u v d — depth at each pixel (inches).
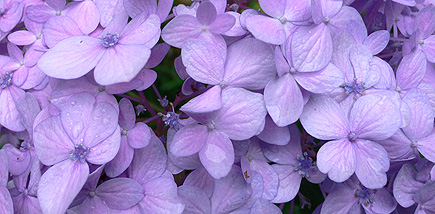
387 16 13.5
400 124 12.2
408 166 12.5
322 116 12.3
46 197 11.4
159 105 14.0
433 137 12.7
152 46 11.9
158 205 11.9
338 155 12.1
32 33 13.3
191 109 11.4
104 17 13.0
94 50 12.0
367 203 12.8
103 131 11.8
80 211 11.9
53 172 11.6
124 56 11.6
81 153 11.6
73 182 11.5
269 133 12.4
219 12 12.6
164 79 14.4
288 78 12.1
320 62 12.1
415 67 12.9
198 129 12.0
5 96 13.1
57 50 12.0
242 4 14.4
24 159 12.7
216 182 12.4
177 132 11.9
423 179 12.5
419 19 13.5
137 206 12.0
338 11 12.5
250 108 11.9
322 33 12.2
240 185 12.4
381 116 12.2
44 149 11.7
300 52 12.1
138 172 12.2
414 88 12.7
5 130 13.8
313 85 12.0
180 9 12.8
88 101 11.9
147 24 12.0
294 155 13.1
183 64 12.2
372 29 14.2
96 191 11.9
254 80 12.1
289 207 14.6
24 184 12.5
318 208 13.3
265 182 12.9
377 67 12.7
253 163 12.9
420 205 12.5
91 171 11.8
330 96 12.6
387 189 13.0
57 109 12.1
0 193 12.0
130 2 12.6
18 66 13.2
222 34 12.4
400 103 12.3
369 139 12.4
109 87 12.0
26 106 12.5
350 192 12.9
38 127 11.7
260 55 12.1
